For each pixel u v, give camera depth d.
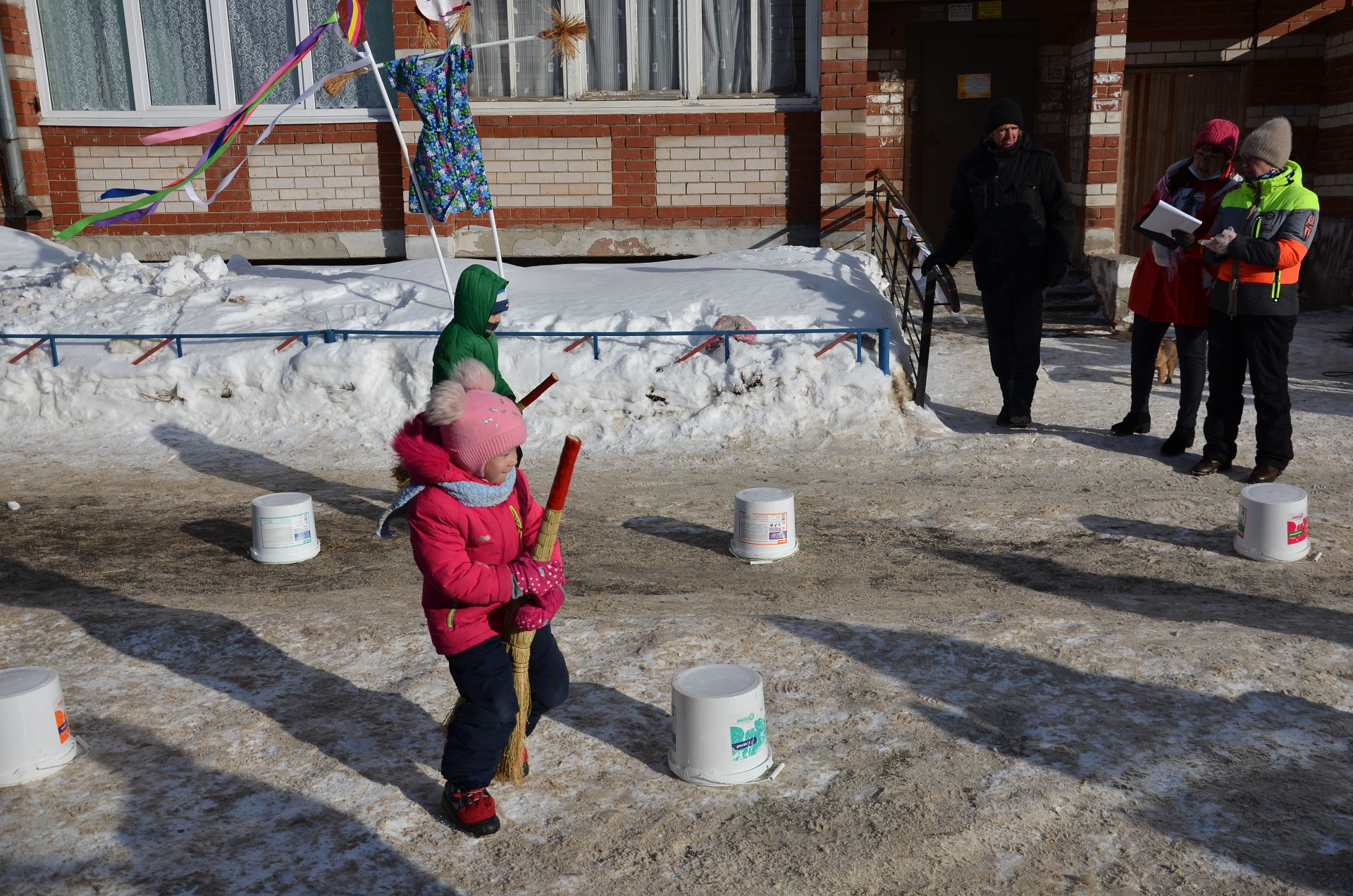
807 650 4.28
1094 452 7.19
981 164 7.41
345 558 5.79
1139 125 13.59
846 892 2.86
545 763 3.53
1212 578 5.09
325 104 11.91
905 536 5.84
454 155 8.20
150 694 4.07
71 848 3.10
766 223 11.73
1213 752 3.46
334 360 8.15
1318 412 7.86
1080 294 11.80
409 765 3.54
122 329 8.66
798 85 11.60
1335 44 12.50
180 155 11.95
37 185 11.98
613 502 6.57
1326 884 2.82
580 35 8.38
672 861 3.00
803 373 7.79
